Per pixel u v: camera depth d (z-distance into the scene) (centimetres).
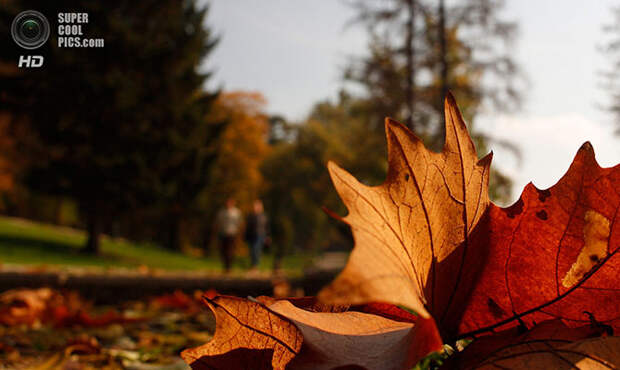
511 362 62
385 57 2127
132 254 2594
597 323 65
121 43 2225
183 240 3772
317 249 6319
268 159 5453
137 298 648
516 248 71
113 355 224
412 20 2045
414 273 64
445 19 1970
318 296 43
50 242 2473
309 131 5022
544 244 70
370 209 61
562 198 69
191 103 2453
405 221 65
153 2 2392
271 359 79
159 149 2289
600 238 67
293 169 5322
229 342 79
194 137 2417
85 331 323
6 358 227
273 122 6200
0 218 3077
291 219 5997
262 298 77
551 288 70
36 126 2191
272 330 78
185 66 2395
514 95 1864
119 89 2153
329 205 3791
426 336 54
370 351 63
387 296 47
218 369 80
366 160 2014
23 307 364
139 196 2288
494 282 72
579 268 69
